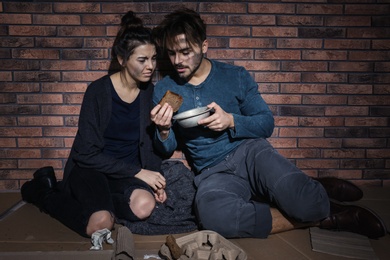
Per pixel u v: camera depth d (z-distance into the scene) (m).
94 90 2.38
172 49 2.23
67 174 2.46
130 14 2.53
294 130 2.88
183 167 2.71
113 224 2.23
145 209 2.28
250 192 2.39
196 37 2.19
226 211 2.12
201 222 2.18
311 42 2.78
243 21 2.74
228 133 2.42
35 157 2.88
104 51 2.76
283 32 2.76
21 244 2.12
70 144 2.87
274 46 2.78
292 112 2.86
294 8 2.74
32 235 2.23
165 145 2.45
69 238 2.20
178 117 2.19
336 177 2.76
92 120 2.37
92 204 2.18
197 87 2.40
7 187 2.91
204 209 2.15
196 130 2.43
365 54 2.80
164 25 2.27
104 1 2.71
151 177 2.39
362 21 2.76
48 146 2.87
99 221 2.14
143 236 2.24
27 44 2.75
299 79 2.82
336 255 1.98
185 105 2.42
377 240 2.14
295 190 2.10
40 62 2.77
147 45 2.26
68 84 2.80
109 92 2.39
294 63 2.80
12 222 2.40
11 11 2.71
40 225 2.36
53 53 2.76
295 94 2.84
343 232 2.21
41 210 2.55
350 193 2.62
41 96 2.81
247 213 2.11
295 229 2.29
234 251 1.90
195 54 2.23
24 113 2.83
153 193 2.38
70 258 1.87
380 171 2.93
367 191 2.85
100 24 2.73
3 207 2.62
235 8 2.73
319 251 2.01
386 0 2.74
